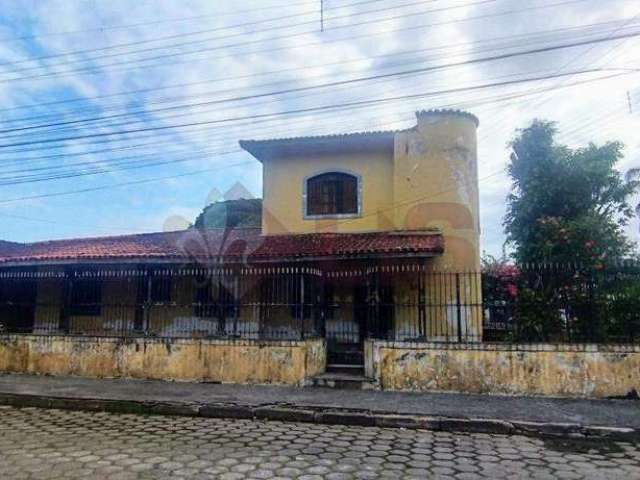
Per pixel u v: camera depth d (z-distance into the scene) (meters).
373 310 11.59
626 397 8.78
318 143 15.23
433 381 9.55
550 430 7.09
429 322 12.31
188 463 5.56
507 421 7.29
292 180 15.77
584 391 8.92
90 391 9.73
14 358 12.18
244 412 8.21
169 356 11.06
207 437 6.82
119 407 8.76
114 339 11.51
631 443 6.66
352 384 9.89
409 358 9.72
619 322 9.27
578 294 9.48
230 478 5.07
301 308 11.04
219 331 12.27
